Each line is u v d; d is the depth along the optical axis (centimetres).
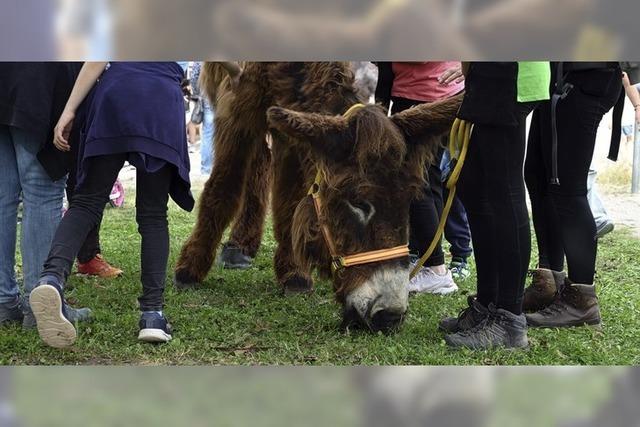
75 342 357
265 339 373
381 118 335
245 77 455
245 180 502
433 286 482
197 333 382
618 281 541
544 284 425
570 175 377
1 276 389
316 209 358
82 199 353
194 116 1045
